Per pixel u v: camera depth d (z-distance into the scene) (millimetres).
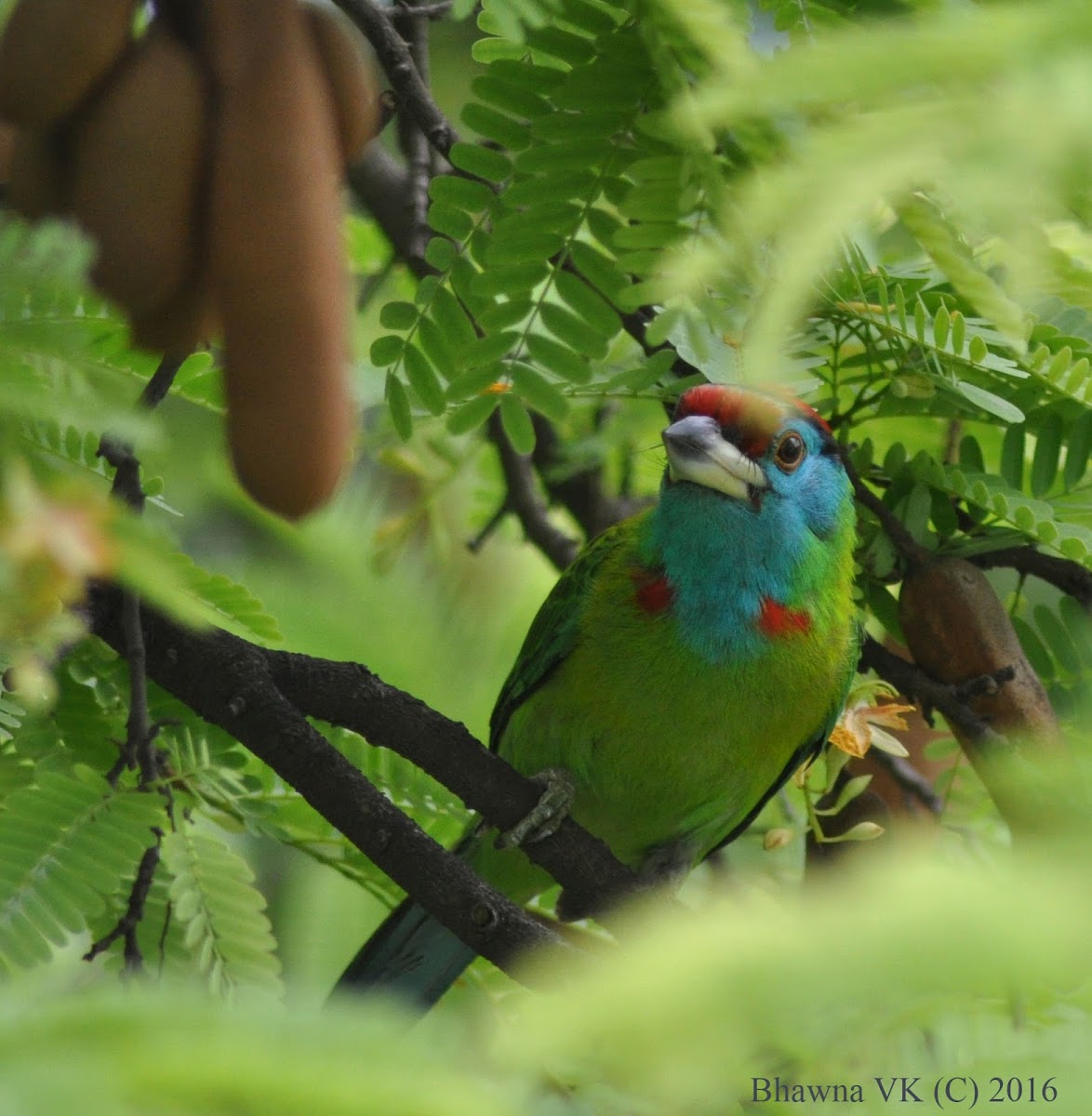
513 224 5172
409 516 9234
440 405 5820
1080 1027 1808
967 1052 1769
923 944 1306
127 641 5117
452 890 5602
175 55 2805
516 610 10438
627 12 4684
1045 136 1468
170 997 1565
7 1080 1440
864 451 7977
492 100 5121
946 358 6781
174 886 4805
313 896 7637
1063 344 6461
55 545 2045
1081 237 2549
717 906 1646
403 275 9484
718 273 2889
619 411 8797
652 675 8203
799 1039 1788
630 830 8914
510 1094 1667
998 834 7320
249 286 2641
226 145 2707
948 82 1543
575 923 7465
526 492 9508
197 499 8578
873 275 6582
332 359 2658
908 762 8297
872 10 4406
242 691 5594
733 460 7746
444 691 9805
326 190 2754
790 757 8625
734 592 8016
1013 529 7418
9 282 2205
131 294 2711
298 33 2842
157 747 5379
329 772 5613
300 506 2633
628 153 5016
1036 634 7312
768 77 1594
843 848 7477
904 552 7324
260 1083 1466
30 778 5191
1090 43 1506
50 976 4098
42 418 2100
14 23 2732
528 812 6855
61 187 2840
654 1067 1341
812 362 7008
